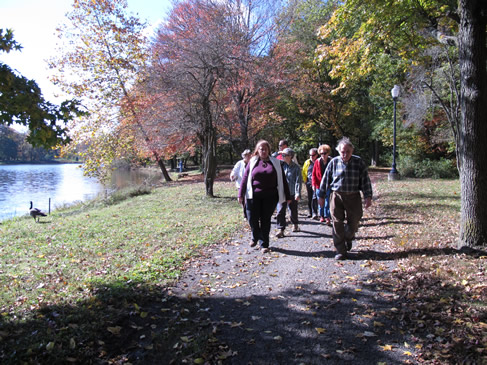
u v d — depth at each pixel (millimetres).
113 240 7441
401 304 3852
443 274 4465
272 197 6152
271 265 5512
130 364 2896
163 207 12531
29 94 4238
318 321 3607
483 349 2877
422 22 8906
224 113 18016
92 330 3338
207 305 4051
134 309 3855
